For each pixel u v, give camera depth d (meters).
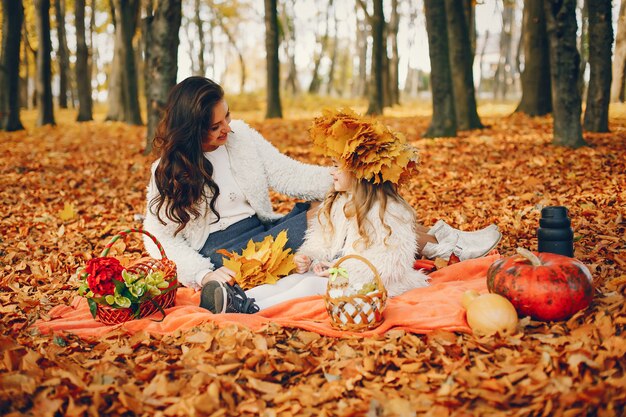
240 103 28.70
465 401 2.58
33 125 19.27
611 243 4.72
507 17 39.56
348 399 2.65
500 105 25.20
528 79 16.20
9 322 3.68
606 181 7.25
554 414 2.41
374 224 3.59
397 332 3.23
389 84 26.94
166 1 10.36
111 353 3.17
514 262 3.40
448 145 11.45
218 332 3.28
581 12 28.73
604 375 2.64
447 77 12.56
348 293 3.29
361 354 3.06
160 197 3.93
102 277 3.47
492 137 12.22
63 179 9.38
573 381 2.62
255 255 3.90
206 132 3.90
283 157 4.35
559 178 7.84
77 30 22.00
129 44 19.81
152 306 3.71
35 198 7.99
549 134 12.02
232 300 3.58
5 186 8.74
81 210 7.30
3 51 16.23
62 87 29.73
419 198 7.44
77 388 2.72
